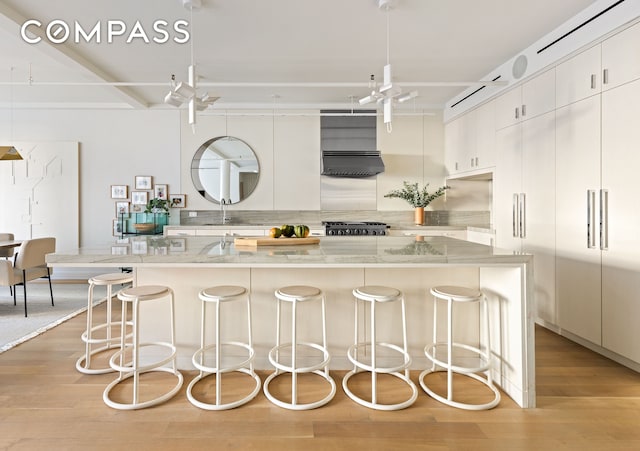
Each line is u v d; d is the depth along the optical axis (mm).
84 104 5797
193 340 2723
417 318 2715
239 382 2529
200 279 2709
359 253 2273
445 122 5895
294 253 2279
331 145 5863
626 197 2688
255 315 2715
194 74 2801
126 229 5734
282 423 2064
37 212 5891
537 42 3572
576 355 2988
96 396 2344
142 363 2748
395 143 5926
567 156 3252
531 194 3756
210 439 1926
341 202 5945
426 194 5688
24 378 2590
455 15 3109
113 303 4586
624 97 2689
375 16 3127
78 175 5895
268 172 5930
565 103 3264
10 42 3588
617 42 2738
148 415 2137
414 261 2205
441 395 2369
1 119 5844
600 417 2129
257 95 5387
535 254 3705
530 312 2227
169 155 5938
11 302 4637
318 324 2719
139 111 5906
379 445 1890
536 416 2139
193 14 3076
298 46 3684
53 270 5988
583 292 3090
